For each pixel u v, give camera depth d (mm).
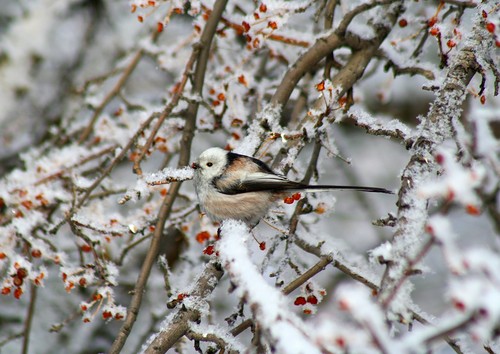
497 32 7527
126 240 13688
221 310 13461
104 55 16141
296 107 12633
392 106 15555
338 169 16266
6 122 15055
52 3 15773
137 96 16031
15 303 13750
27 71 15375
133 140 9617
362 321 3902
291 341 4816
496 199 10898
